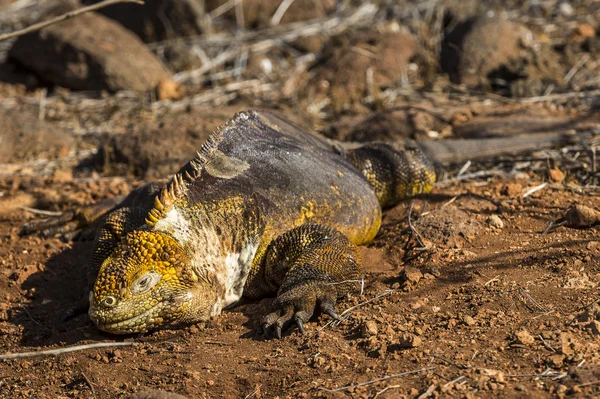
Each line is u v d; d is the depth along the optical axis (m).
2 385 7.57
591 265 8.30
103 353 7.87
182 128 14.02
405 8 20.59
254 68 18.84
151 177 13.21
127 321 7.78
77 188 13.05
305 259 8.33
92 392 7.21
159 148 13.74
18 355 6.84
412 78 17.36
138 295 7.77
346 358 7.14
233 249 8.49
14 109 16.48
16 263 10.31
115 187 12.89
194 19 20.08
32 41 18.50
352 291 8.46
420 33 18.97
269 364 7.25
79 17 18.72
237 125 9.41
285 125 10.36
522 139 12.76
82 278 9.84
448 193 11.12
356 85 16.89
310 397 6.61
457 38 17.67
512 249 8.98
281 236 8.79
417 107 14.89
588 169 11.46
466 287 8.22
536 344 6.89
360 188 10.00
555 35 18.70
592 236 9.02
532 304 7.63
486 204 10.41
